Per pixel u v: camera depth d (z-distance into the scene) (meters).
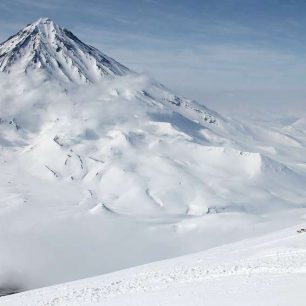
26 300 36.66
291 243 37.81
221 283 28.50
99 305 29.69
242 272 30.83
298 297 21.69
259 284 25.97
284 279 26.08
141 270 42.25
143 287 33.03
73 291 35.94
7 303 37.22
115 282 36.91
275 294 22.98
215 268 33.78
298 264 29.17
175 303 25.61
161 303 26.31
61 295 35.31
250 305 21.89
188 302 25.16
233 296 24.28
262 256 35.19
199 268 35.53
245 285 26.44
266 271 29.59
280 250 35.66
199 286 29.03
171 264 42.53
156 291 30.53
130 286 34.28
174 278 33.84
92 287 36.50
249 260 34.25
